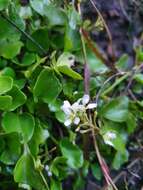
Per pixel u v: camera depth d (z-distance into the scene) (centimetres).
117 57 16
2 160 11
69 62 11
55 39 12
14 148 11
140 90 13
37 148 11
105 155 13
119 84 13
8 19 11
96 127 11
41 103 11
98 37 15
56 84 11
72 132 12
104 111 12
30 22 12
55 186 11
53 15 12
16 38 11
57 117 11
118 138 12
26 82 11
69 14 12
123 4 15
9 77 10
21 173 11
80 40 12
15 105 11
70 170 12
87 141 12
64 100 12
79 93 12
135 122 12
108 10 15
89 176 13
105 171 12
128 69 14
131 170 13
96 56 13
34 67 11
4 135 10
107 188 12
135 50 15
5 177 12
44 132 11
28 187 11
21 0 12
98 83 12
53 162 11
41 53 12
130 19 15
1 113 11
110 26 16
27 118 11
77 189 13
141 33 15
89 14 14
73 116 11
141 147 13
